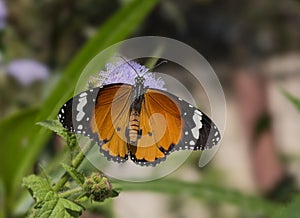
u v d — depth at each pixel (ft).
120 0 4.18
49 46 4.13
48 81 3.78
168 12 5.09
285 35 8.39
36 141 2.70
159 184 3.10
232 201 3.21
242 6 8.36
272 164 4.28
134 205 5.54
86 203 2.47
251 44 8.63
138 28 4.69
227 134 6.70
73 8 4.17
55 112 2.61
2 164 2.70
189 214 4.58
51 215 2.34
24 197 2.70
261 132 4.46
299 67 8.59
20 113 2.67
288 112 7.77
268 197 4.20
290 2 7.34
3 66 3.69
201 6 8.11
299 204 2.77
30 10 4.08
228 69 8.47
